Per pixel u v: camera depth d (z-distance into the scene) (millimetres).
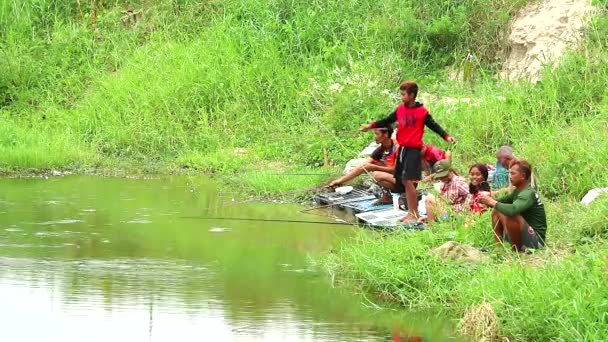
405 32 37500
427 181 21656
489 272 16469
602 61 29984
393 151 24297
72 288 17703
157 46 41406
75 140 36094
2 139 34875
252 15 40906
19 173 32000
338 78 35781
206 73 38312
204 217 24844
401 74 35750
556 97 28672
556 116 28078
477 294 15734
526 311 14711
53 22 44438
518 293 15227
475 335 14977
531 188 18172
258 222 24234
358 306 16828
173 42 41125
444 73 36156
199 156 33969
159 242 21719
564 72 29969
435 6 38188
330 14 39500
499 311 15109
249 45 39500
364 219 23656
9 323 15555
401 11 37875
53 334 15000
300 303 16969
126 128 36469
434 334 15258
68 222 23812
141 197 27828
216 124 36219
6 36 43344
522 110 28688
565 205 21438
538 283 15281
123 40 42594
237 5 41875
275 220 24438
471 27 37031
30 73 41312
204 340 14812
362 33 38438
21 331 15133
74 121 37688
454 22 37156
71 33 43125
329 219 24609
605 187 22047
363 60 36625
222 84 37375
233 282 18312
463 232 19172
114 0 45219
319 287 18047
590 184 22641
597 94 28875
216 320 15883
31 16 44406
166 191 29000
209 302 16938
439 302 16750
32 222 23734
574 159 23828
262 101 36906
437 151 23078
